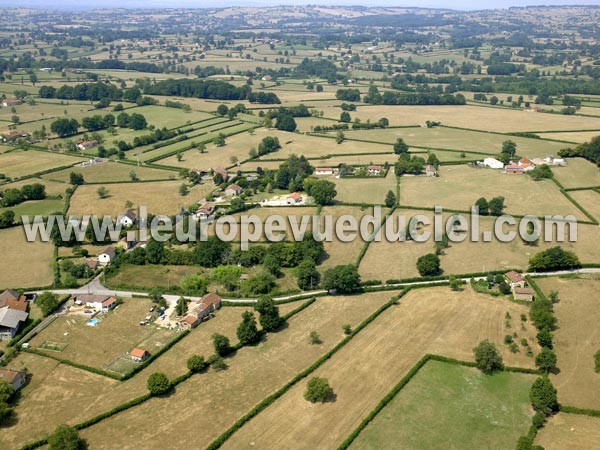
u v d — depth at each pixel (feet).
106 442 385.70
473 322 524.93
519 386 438.40
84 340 508.53
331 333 513.04
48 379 454.40
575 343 488.44
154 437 390.01
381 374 453.17
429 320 529.86
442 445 380.58
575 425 395.96
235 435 390.42
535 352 478.59
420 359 469.98
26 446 378.53
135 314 552.82
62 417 410.11
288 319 538.47
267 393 433.48
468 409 414.62
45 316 545.85
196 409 418.10
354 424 399.85
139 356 474.49
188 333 518.37
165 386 431.02
